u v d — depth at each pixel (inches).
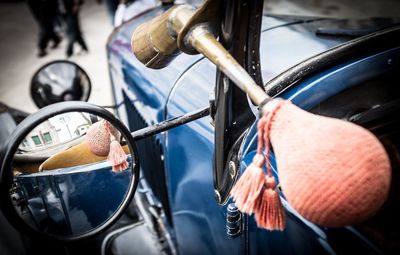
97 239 49.2
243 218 30.5
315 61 30.9
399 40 32.3
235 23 22.3
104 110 24.5
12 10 274.4
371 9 151.7
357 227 25.6
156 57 25.5
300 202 18.3
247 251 32.9
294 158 18.2
